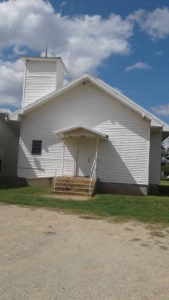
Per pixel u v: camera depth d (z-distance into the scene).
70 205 10.16
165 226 7.68
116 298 3.61
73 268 4.50
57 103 17.05
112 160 16.34
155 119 15.86
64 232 6.55
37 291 3.68
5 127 20.02
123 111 16.47
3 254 4.95
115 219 8.29
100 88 16.52
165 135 19.09
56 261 4.76
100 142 16.53
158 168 17.91
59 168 16.78
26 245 5.49
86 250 5.39
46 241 5.80
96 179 14.88
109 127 16.50
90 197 13.14
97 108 16.69
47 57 18.33
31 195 12.45
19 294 3.57
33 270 4.34
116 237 6.38
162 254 5.38
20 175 17.00
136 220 8.27
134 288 3.92
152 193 17.50
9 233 6.23
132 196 14.66
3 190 13.69
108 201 11.88
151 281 4.18
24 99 18.44
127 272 4.46
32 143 17.08
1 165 19.62
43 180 16.78
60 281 4.01
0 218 7.60
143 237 6.49
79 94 16.89
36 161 16.97
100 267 4.61
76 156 16.72
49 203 10.28
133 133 16.31
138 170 16.16
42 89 18.39
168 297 3.71
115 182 16.22
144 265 4.79
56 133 15.77
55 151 16.89
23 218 7.76
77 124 16.75
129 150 16.28
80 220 7.91
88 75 16.34
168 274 4.46
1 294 3.55
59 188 14.08
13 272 4.23
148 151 16.14
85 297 3.58
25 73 18.67
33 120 17.16
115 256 5.15
